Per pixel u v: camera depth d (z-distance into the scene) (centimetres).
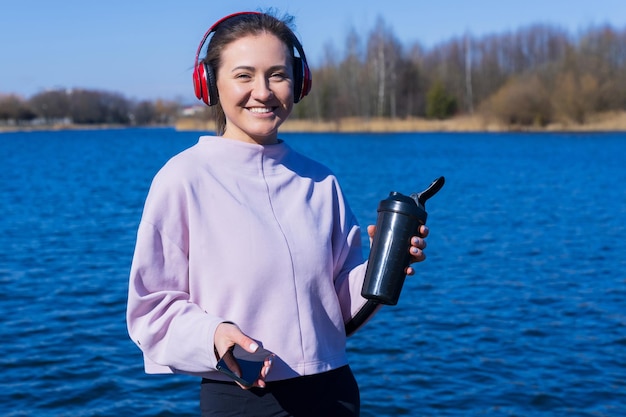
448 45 9800
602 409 552
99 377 613
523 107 7088
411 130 7688
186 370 196
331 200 224
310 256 210
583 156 3822
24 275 1000
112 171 3216
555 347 689
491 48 9062
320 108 8375
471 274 1009
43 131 13688
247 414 204
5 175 3000
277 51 211
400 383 604
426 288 921
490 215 1666
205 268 204
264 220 209
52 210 1797
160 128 15625
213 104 221
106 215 1691
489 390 588
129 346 693
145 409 555
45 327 750
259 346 195
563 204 1884
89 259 1122
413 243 201
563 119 6938
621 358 656
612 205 1858
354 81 8162
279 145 220
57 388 591
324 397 210
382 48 8156
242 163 215
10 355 664
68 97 16325
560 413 547
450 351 680
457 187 2364
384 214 204
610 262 1100
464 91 8744
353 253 228
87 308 826
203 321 191
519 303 848
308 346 206
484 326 756
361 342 706
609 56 7388
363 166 3281
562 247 1233
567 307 829
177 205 205
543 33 9356
